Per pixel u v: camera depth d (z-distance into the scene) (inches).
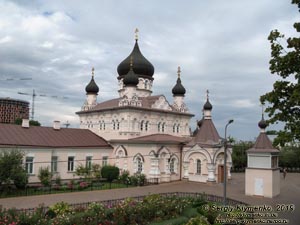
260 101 763.4
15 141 1605.6
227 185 1857.8
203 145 1911.9
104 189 1566.2
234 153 2979.8
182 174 2015.3
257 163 1530.5
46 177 1558.8
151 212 946.1
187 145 2006.6
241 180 2146.9
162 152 1908.2
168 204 1019.9
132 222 873.5
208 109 2123.5
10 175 1321.4
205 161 1905.8
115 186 1669.5
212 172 1867.6
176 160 2010.3
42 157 1683.1
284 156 3085.6
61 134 1930.4
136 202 1020.5
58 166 1776.6
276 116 725.3
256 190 1505.9
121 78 2374.5
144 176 1793.8
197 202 1115.9
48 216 874.1
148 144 1898.4
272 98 724.0
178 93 2412.6
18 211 868.0
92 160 1958.7
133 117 2025.1
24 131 1758.1
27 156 1617.9
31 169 1640.0
